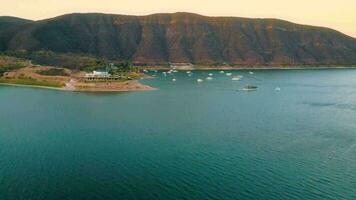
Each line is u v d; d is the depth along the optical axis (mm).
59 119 139625
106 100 188750
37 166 87375
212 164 89000
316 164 89062
